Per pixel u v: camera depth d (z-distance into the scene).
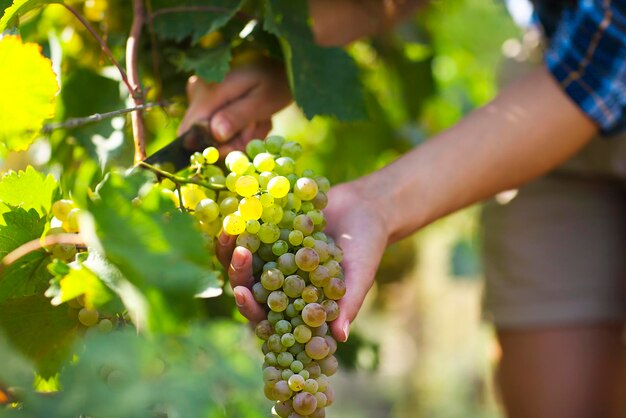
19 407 0.71
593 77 1.09
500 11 2.09
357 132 1.61
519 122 1.08
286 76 1.11
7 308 0.84
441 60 2.10
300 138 1.71
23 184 0.87
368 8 1.26
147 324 0.70
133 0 1.13
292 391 0.81
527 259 1.54
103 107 1.13
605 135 1.12
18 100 0.87
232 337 0.72
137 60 1.06
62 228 0.84
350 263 0.91
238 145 1.06
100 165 1.08
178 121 1.14
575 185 1.53
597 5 1.09
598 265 1.52
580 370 1.50
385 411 5.77
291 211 0.86
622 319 1.54
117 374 0.68
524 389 1.54
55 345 0.84
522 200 1.56
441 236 2.98
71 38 1.16
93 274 0.75
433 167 1.03
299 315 0.83
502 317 1.56
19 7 0.90
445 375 5.79
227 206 0.86
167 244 0.72
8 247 0.84
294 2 1.08
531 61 1.56
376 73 1.61
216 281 0.73
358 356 1.35
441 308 5.70
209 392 0.67
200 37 1.07
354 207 0.97
